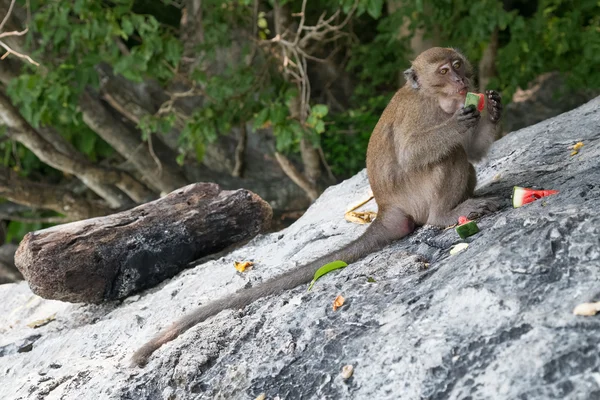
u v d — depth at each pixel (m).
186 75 22.88
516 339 6.14
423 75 9.42
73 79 19.59
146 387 8.13
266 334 8.02
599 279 6.27
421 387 6.30
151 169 23.88
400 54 23.75
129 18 19.64
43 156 22.34
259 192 23.95
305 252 10.82
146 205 12.14
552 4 23.39
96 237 11.45
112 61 19.52
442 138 9.14
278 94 21.45
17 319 12.94
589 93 25.22
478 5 19.75
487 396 5.81
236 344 8.09
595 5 21.09
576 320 5.93
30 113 19.50
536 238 6.90
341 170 24.92
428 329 6.73
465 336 6.43
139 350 8.80
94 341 10.30
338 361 7.11
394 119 9.67
